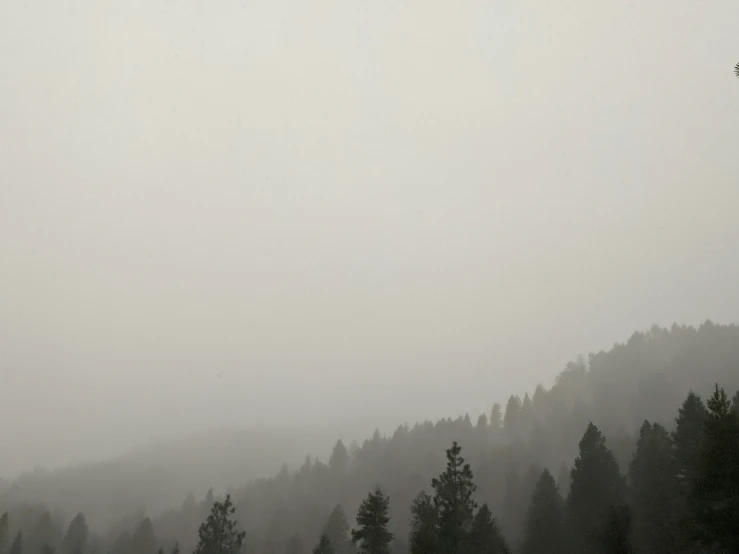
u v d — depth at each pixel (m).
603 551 31.31
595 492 40.06
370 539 37.66
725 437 23.84
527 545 41.88
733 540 22.31
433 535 35.53
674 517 34.62
